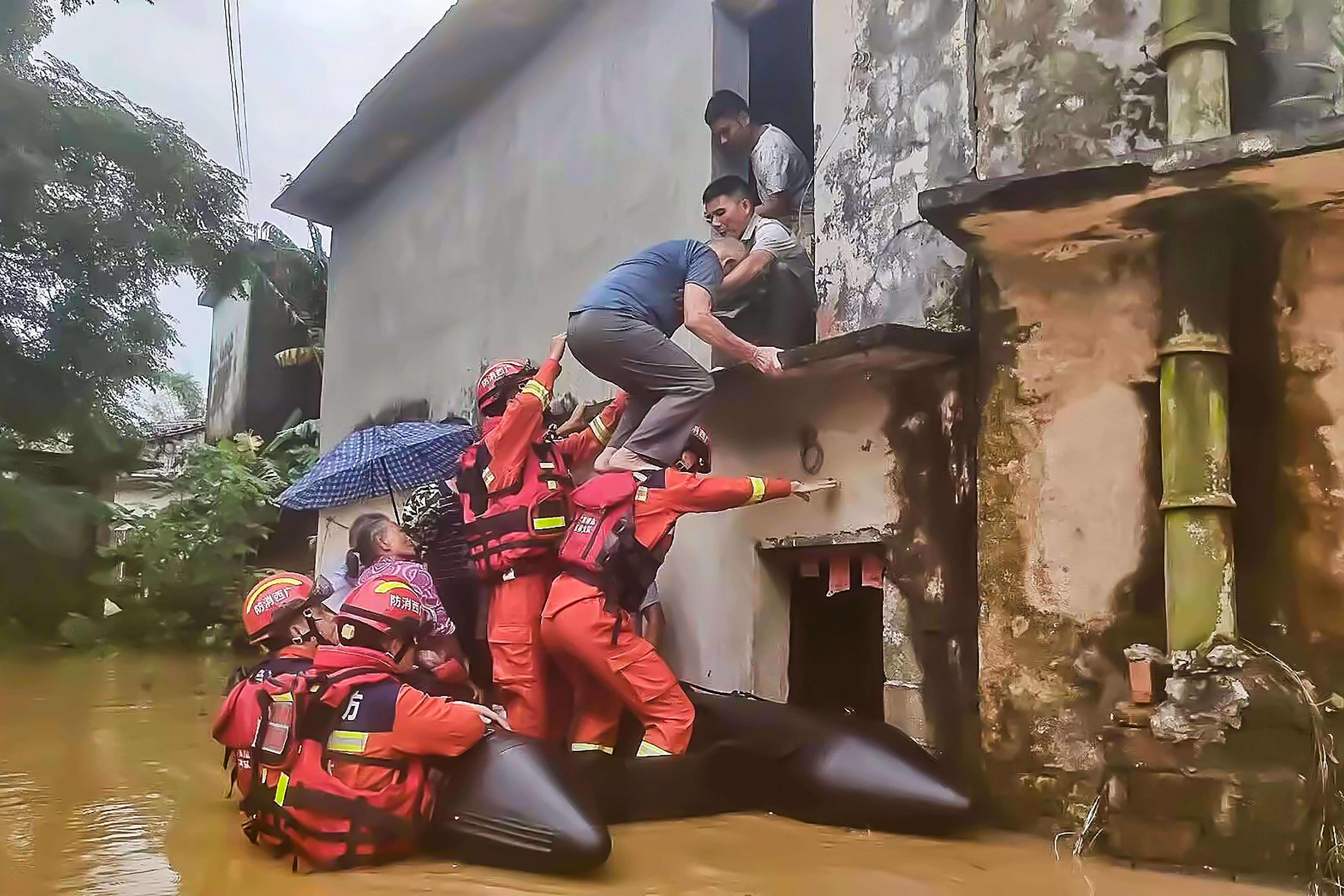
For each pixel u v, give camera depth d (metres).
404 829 3.60
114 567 14.59
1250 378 3.68
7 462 15.56
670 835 3.94
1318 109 3.76
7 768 5.54
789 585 5.52
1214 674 3.44
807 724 4.28
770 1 6.37
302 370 17.95
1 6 15.14
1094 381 3.99
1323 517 3.53
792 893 3.21
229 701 3.87
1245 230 3.70
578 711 4.60
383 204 11.19
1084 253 4.02
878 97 5.29
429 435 6.60
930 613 4.54
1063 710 3.91
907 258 5.01
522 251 8.59
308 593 3.95
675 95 6.89
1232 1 3.94
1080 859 3.55
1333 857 3.21
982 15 4.55
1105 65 4.20
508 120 8.98
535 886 3.30
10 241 14.96
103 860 3.64
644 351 4.90
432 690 3.90
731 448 5.73
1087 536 3.95
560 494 4.75
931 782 3.91
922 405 4.69
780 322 5.71
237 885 3.33
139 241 15.66
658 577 6.19
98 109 15.44
